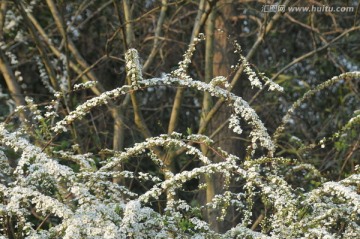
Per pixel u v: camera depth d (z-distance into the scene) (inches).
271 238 224.7
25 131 274.4
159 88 574.9
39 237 217.9
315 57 565.6
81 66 505.7
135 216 207.8
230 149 445.7
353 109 548.1
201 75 536.4
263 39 415.5
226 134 445.7
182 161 475.5
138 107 375.6
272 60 577.9
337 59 567.5
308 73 588.7
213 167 225.9
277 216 233.6
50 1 446.9
